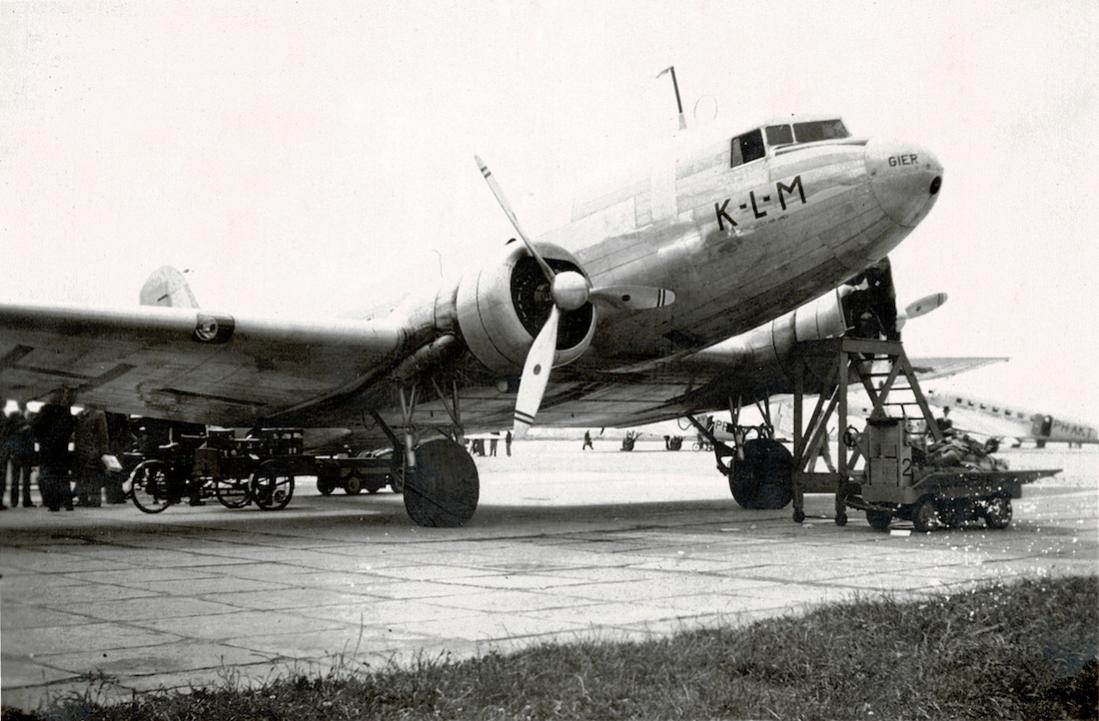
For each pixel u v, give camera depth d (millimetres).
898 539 11164
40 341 10977
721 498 19562
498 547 10297
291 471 16234
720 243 12188
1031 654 4883
